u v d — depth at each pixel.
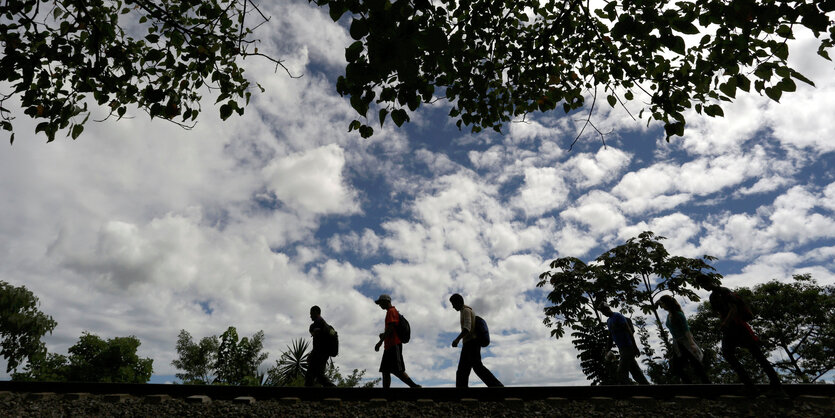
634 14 4.85
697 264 13.85
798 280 27.61
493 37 6.51
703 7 4.83
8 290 29.70
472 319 7.22
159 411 5.77
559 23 6.15
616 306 14.21
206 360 24.41
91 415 5.63
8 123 4.71
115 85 5.26
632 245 15.07
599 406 5.62
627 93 6.42
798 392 5.70
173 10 5.70
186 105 5.70
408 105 4.18
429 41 2.97
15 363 29.44
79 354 31.19
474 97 6.61
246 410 5.79
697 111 5.54
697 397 5.79
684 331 7.99
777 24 4.32
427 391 6.26
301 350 16.25
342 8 3.27
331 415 5.63
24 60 4.59
